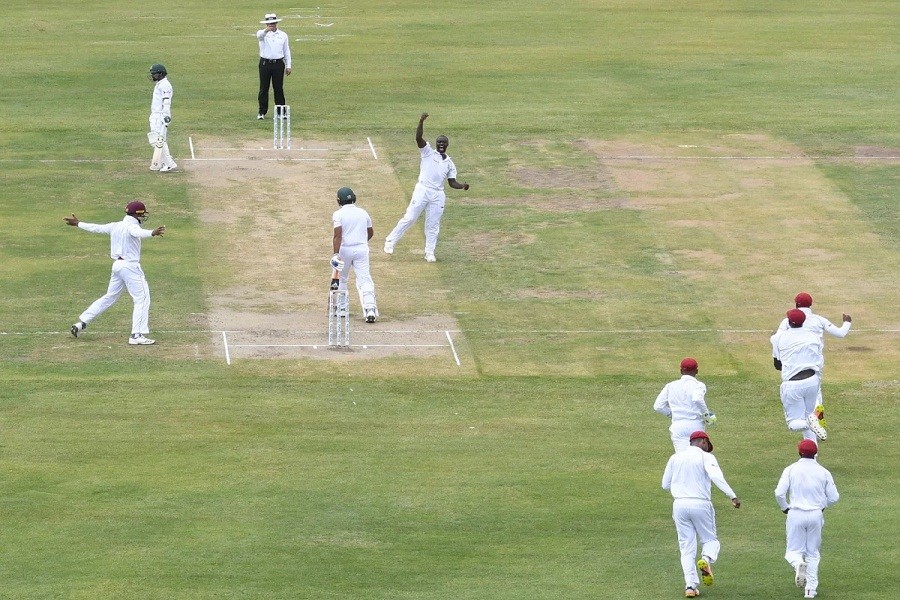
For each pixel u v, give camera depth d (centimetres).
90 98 14412
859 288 10038
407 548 5878
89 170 12094
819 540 5450
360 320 9256
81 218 10931
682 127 13750
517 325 9238
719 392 8231
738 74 15938
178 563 5644
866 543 6003
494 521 6216
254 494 6456
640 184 12119
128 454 6944
